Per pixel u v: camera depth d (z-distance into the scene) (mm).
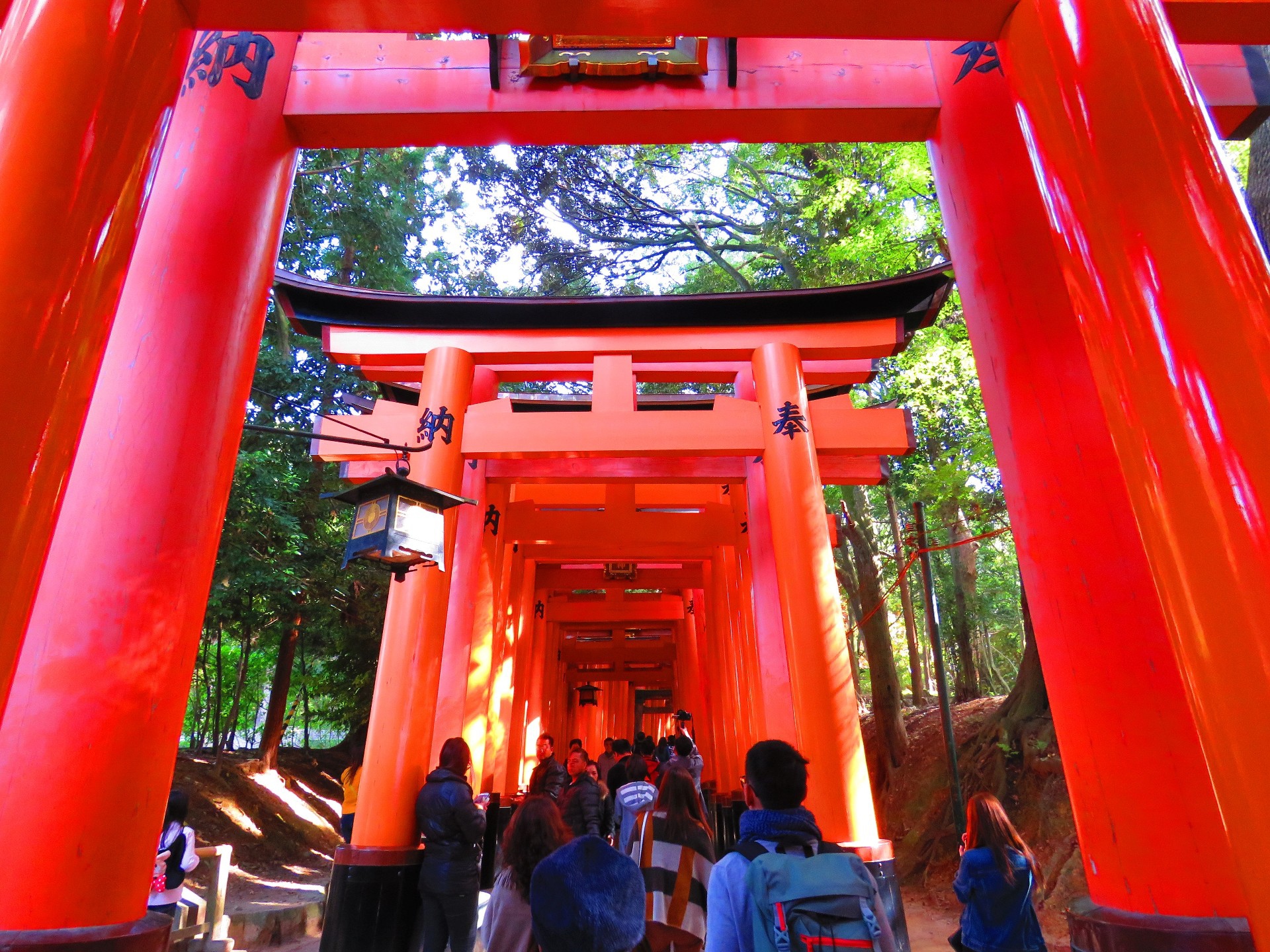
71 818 2689
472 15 2877
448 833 5613
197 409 3340
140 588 3018
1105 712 2895
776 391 7605
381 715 6348
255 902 9828
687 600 17844
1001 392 3562
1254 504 1861
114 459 3156
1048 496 3229
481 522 9398
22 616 1861
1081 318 2377
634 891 1828
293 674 23203
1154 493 2061
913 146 12289
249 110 4082
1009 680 28562
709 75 4520
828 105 4402
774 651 8883
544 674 17516
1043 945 3941
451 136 4559
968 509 16297
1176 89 2309
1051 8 2539
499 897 3551
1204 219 2135
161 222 3645
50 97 2090
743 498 10766
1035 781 10633
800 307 8070
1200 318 2045
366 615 16516
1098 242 2291
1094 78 2385
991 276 3699
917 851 11609
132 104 2271
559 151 18734
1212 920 2502
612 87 4516
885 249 13539
